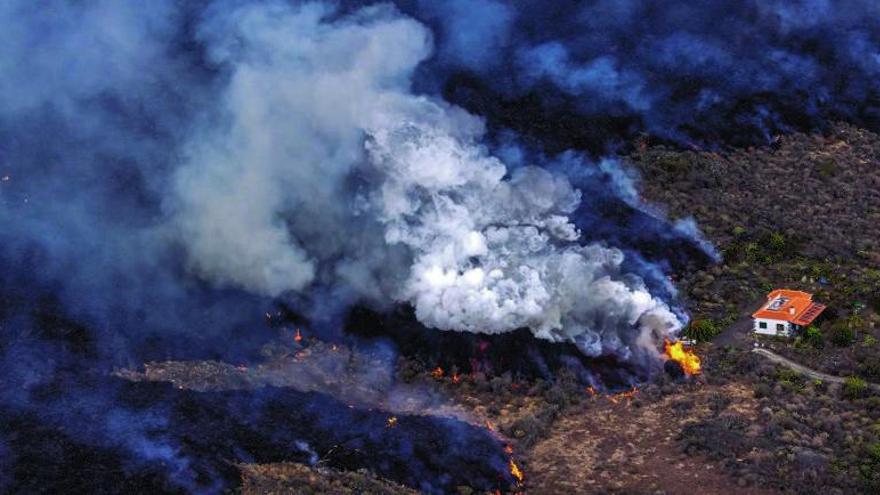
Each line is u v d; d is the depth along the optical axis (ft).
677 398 218.38
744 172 292.20
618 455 204.33
